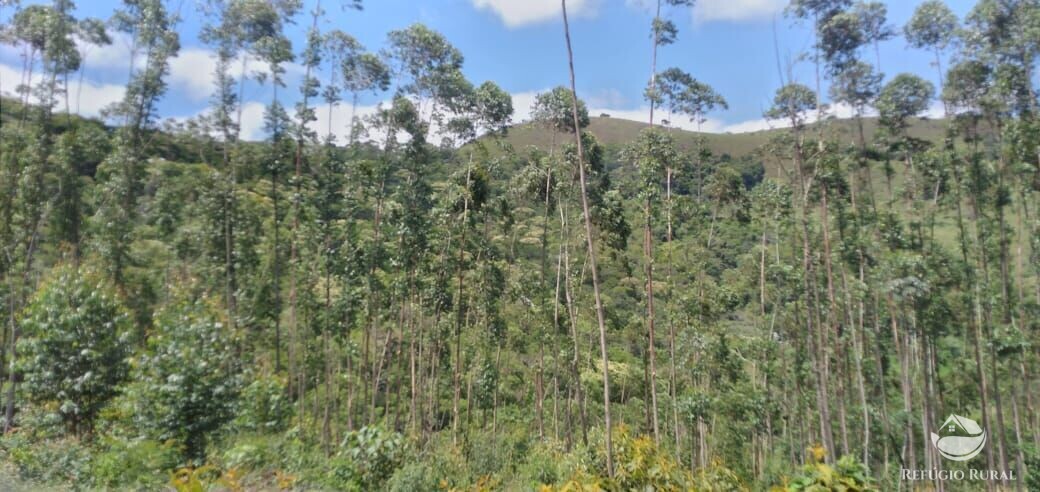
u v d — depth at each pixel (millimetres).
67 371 10633
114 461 8070
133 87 23250
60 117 22781
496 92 21828
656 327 23641
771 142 20109
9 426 11211
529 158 22609
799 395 24297
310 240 24156
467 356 28922
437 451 12062
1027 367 19594
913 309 18281
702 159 22672
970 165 17172
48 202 20984
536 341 27828
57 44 21562
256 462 10211
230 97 23469
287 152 23531
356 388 27156
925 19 16125
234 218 23750
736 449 23062
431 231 23016
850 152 18984
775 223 22109
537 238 27328
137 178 23422
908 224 18844
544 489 6715
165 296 19156
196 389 9453
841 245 19438
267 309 24562
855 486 4840
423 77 21844
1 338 16906
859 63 17172
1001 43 15422
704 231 23094
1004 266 17219
